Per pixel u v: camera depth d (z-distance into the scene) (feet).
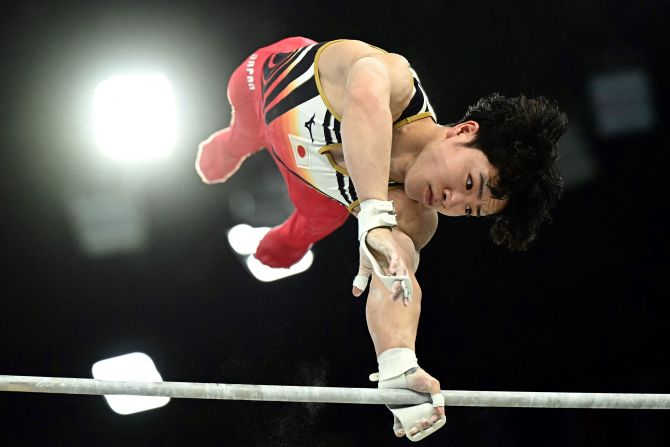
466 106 26.99
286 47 16.44
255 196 27.20
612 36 26.76
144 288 26.63
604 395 13.04
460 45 27.20
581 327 26.48
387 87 12.48
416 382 12.26
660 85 26.61
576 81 26.86
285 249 17.93
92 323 26.32
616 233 26.50
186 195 27.09
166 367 26.20
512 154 12.60
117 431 24.72
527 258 26.50
